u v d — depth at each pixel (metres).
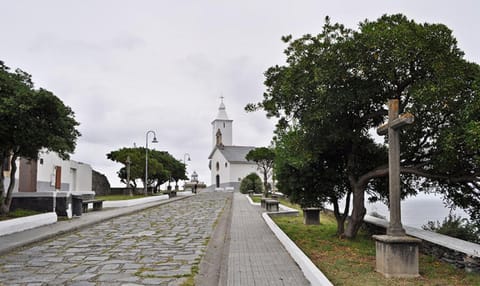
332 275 7.77
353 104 10.58
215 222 17.92
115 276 7.92
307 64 10.46
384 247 7.75
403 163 10.88
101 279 7.68
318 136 11.26
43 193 18.41
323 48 10.38
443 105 9.05
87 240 12.60
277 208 24.19
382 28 9.89
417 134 10.21
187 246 11.46
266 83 11.89
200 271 8.40
